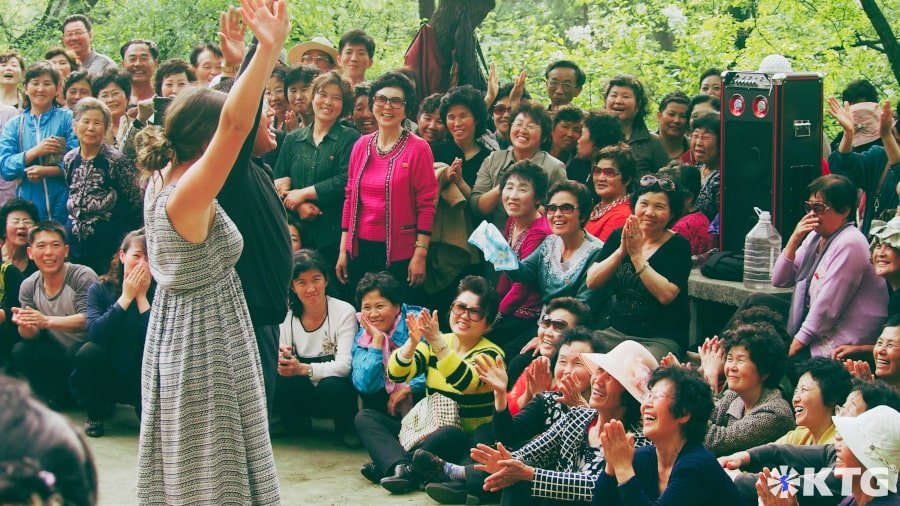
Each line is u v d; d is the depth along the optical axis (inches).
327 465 213.8
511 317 228.4
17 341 258.4
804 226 196.7
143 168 136.5
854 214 216.2
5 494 43.0
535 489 161.9
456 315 210.2
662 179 207.9
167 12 430.6
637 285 206.2
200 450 135.4
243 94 124.3
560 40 447.8
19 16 494.6
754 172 227.1
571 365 178.1
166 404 135.6
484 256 236.8
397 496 196.5
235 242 137.7
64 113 288.5
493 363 174.1
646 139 271.9
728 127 230.4
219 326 136.2
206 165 127.4
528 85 450.3
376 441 204.5
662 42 544.1
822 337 193.3
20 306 249.6
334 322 227.8
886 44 343.3
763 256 218.8
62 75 322.7
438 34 309.0
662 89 434.6
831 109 234.1
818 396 156.1
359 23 468.8
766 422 165.6
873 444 130.9
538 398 178.2
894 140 227.3
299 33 440.5
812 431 158.2
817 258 199.3
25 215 260.7
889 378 169.0
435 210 244.2
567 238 221.6
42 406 45.6
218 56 319.6
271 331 159.3
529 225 235.6
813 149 227.0
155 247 134.6
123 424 240.7
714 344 181.3
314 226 252.1
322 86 250.4
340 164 249.6
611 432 140.4
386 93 239.6
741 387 168.1
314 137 253.4
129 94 297.3
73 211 261.4
